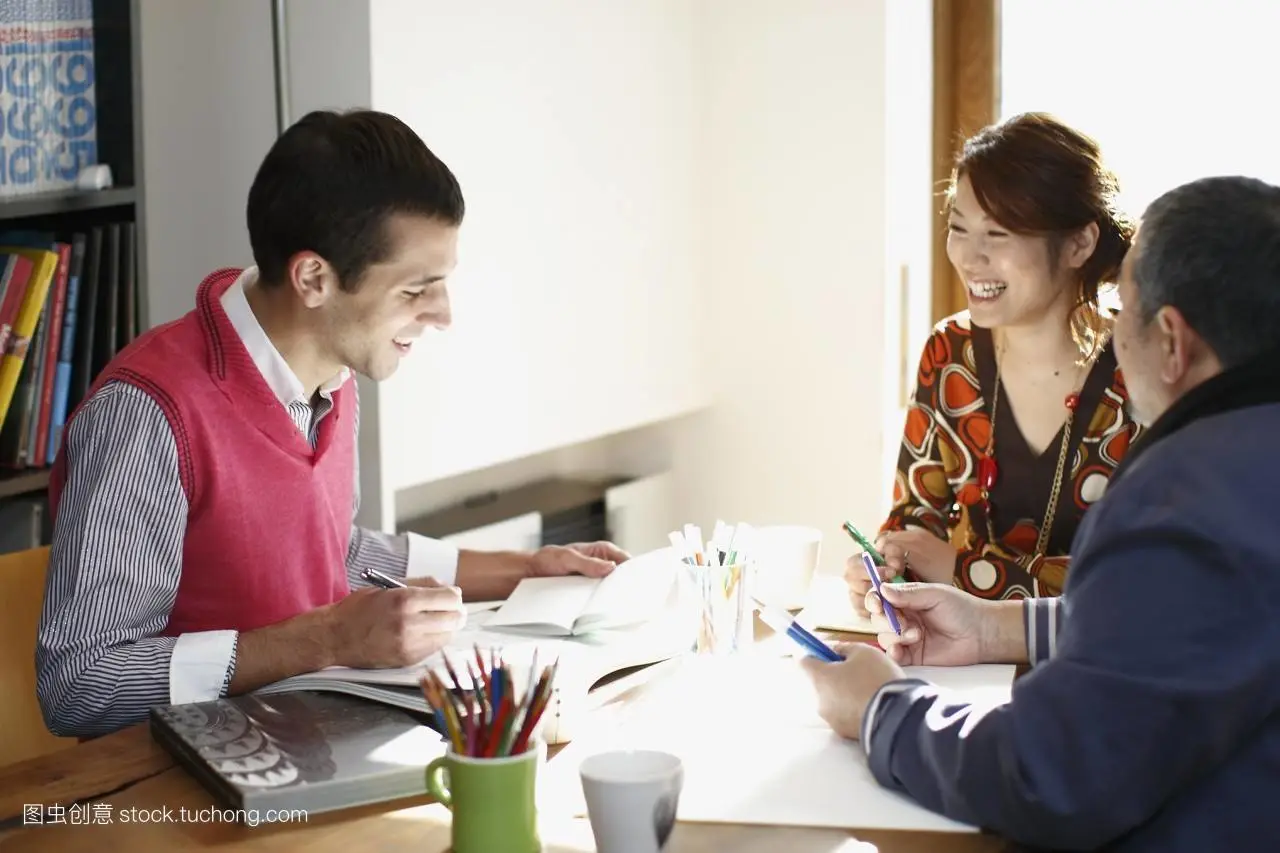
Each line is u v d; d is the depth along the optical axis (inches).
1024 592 71.0
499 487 122.3
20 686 65.4
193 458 61.0
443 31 97.0
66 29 83.4
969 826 45.5
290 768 48.1
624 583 65.8
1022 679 45.4
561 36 108.7
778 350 127.6
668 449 133.9
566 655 57.8
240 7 94.8
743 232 127.6
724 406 131.1
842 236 123.2
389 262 60.6
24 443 82.1
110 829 46.0
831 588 74.8
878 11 118.6
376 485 95.0
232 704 54.7
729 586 61.9
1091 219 75.5
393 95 93.0
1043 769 42.1
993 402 81.4
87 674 56.4
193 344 62.7
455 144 98.8
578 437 114.4
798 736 53.4
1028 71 122.6
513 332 106.3
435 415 99.3
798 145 124.0
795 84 123.2
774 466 129.3
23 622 65.9
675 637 64.6
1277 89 113.7
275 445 63.5
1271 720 42.7
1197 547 41.9
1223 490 42.7
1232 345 45.5
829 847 44.0
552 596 67.1
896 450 127.7
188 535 62.6
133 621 59.0
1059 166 74.8
